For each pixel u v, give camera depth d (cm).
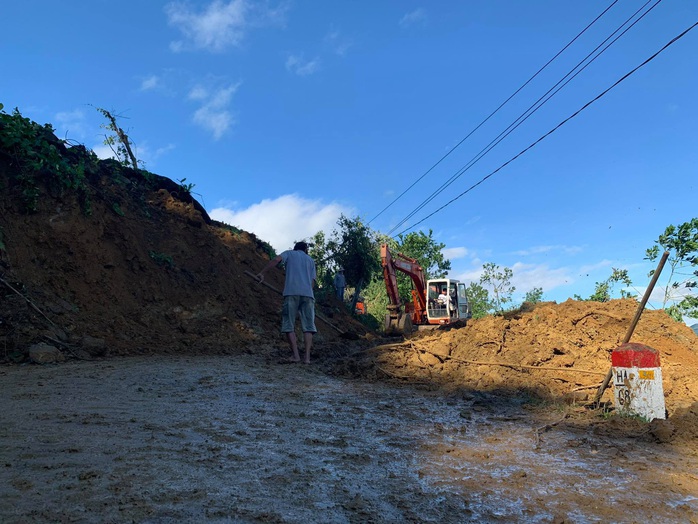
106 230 951
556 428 418
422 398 543
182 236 1132
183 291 991
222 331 931
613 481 288
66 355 658
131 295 900
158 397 467
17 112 895
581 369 607
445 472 297
